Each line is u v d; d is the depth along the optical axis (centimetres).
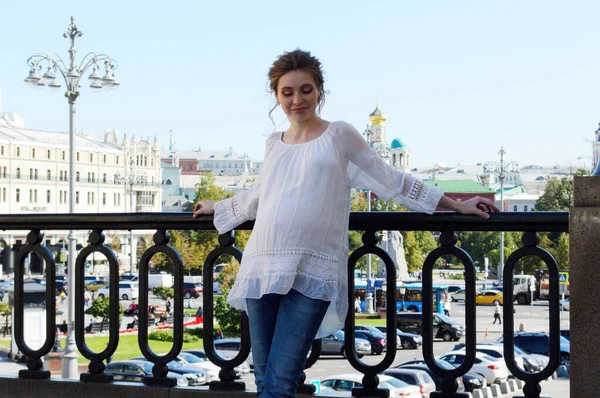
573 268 326
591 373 323
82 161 12912
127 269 10969
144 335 417
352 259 385
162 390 406
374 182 333
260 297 322
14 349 2698
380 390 382
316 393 392
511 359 360
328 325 335
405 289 2444
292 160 326
